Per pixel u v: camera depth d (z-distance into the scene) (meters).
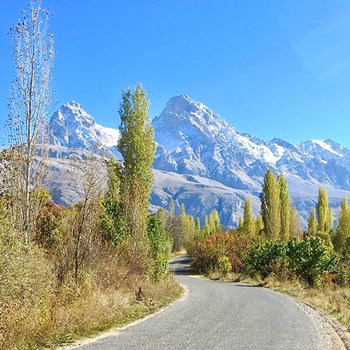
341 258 47.28
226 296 24.64
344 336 12.77
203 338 11.65
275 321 15.36
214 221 122.56
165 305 19.59
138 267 24.53
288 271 37.38
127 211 26.52
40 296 12.31
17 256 11.55
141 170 30.98
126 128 31.42
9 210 14.23
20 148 14.80
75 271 16.50
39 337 10.53
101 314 13.93
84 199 17.59
